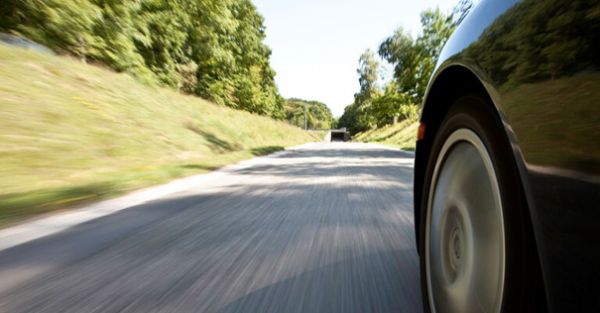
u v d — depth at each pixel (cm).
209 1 3756
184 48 3816
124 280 283
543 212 103
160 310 235
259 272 297
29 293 261
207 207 563
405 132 5753
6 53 1468
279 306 239
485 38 139
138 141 1383
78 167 904
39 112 1140
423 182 221
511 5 130
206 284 275
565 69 99
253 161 1491
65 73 1638
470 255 154
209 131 2300
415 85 3481
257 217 492
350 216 493
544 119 104
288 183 819
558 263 97
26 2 1877
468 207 158
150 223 463
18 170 784
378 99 6712
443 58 174
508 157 131
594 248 88
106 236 405
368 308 235
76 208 557
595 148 89
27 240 393
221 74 4491
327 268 304
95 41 2278
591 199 89
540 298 117
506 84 121
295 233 411
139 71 2608
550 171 101
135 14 2667
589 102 91
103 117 1415
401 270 298
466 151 166
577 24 97
